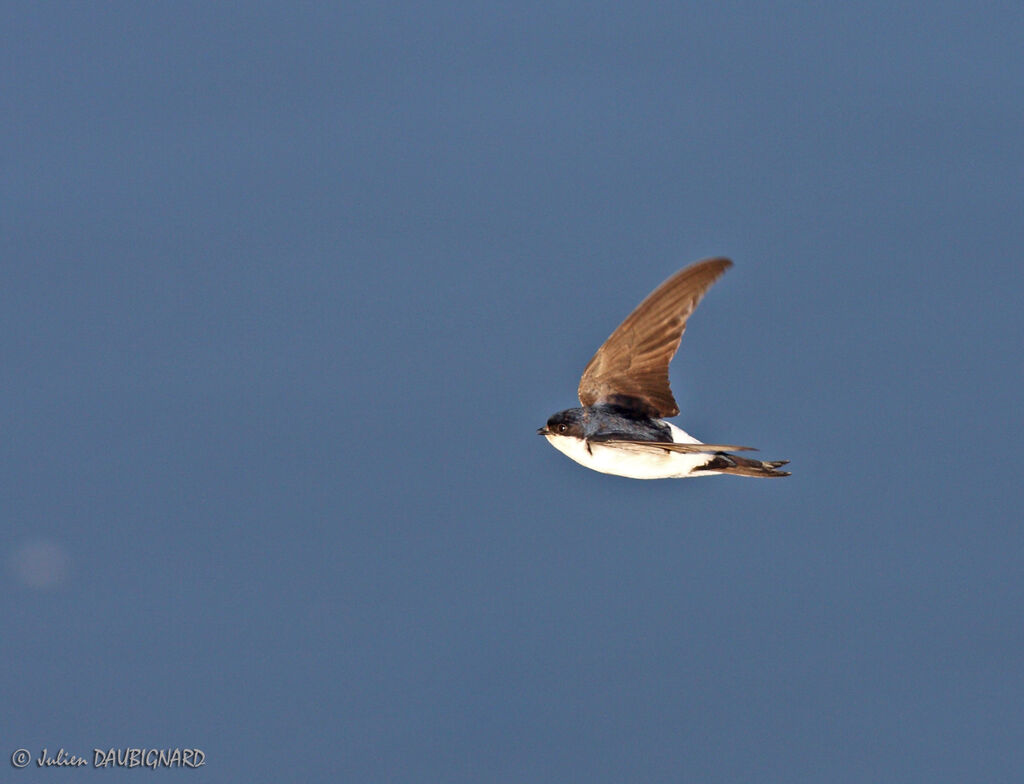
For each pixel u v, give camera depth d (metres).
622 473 14.83
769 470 14.73
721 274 14.85
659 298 14.76
